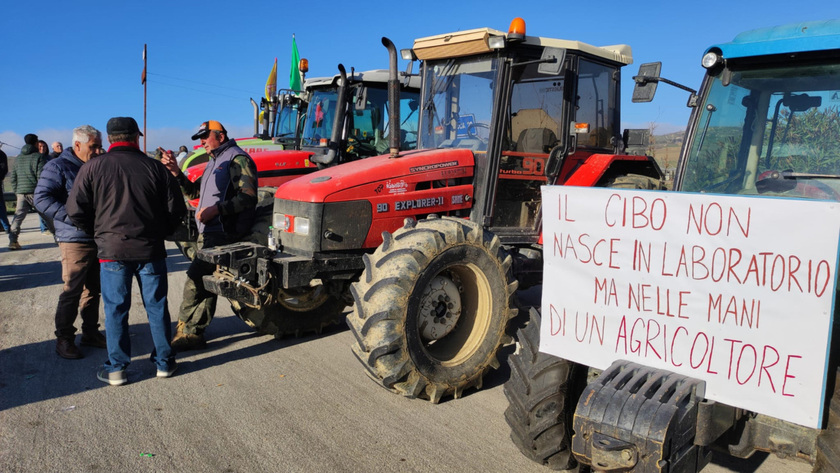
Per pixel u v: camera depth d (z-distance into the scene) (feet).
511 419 9.64
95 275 16.07
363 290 12.55
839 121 9.25
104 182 13.03
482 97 15.69
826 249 6.24
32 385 13.70
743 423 7.75
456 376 13.15
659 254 7.44
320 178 14.60
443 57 16.19
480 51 15.21
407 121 23.20
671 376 7.27
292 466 10.23
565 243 8.32
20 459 10.28
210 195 15.76
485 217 15.28
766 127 9.84
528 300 21.85
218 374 14.60
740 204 6.77
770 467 10.37
